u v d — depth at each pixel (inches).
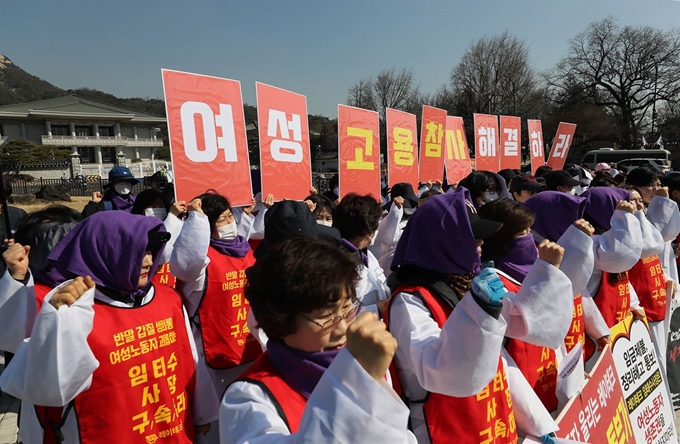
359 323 39.9
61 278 81.4
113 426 68.3
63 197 476.7
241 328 113.3
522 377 76.7
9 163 1337.4
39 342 58.5
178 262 103.0
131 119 2098.9
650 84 1427.2
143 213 156.1
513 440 69.9
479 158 314.7
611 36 1430.9
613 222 116.0
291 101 177.3
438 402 65.0
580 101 1502.2
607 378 96.7
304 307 49.0
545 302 69.7
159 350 75.1
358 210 107.9
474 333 53.5
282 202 89.2
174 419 75.2
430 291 68.6
